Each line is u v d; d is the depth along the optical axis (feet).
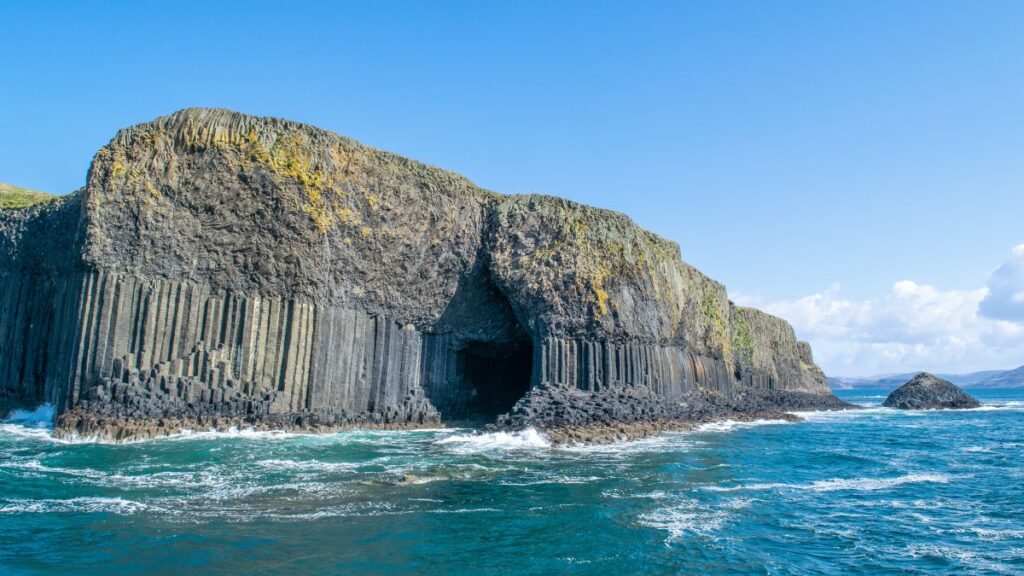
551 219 176.14
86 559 54.90
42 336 158.30
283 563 55.36
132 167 132.87
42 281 162.50
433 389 168.25
